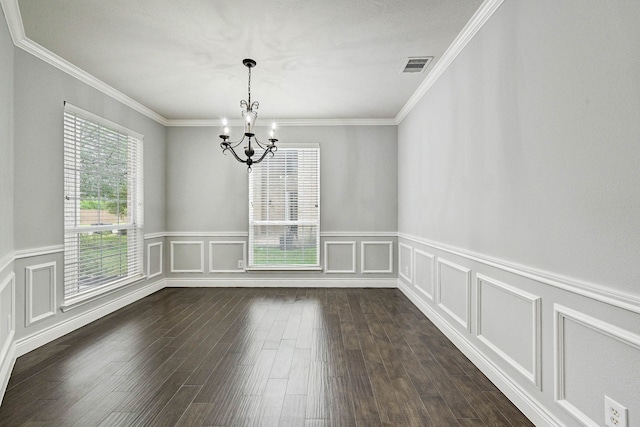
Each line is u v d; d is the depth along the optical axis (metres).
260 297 4.82
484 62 2.52
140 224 4.76
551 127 1.79
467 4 2.43
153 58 3.27
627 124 1.35
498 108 2.33
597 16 1.49
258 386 2.35
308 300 4.66
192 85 3.96
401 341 3.18
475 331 2.68
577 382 1.64
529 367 1.99
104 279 4.05
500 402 2.16
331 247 5.48
